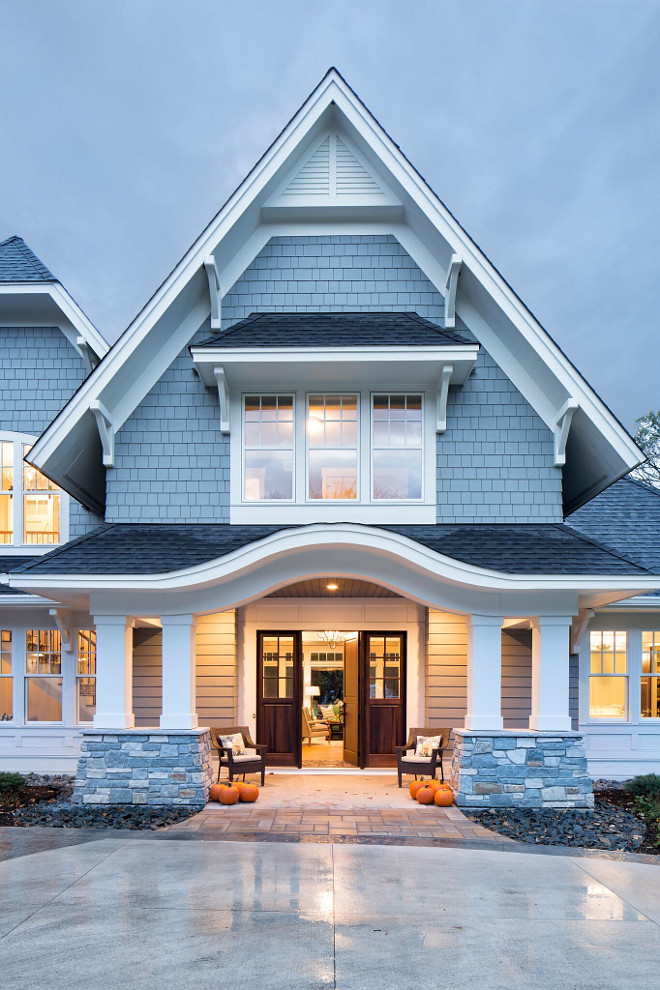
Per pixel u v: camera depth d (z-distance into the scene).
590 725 12.23
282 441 11.28
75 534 12.45
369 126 11.03
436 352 10.29
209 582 9.78
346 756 13.50
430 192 10.82
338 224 11.70
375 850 7.83
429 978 4.76
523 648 12.23
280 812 9.59
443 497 11.14
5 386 12.70
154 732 10.00
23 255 13.02
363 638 12.82
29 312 12.71
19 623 12.56
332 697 19.36
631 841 8.43
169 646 10.25
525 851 7.92
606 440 10.34
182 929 5.50
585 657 12.40
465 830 8.77
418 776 11.80
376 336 10.51
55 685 12.76
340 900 6.20
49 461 10.30
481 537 10.63
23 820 9.15
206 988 4.58
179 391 11.34
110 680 10.19
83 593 10.40
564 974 4.86
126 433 11.27
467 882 6.77
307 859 7.43
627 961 5.07
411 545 9.73
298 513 11.07
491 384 11.34
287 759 12.63
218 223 10.81
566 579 9.62
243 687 12.66
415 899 6.26
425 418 11.26
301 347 10.27
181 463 11.22
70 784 11.48
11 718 12.68
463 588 10.29
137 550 10.26
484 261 10.67
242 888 6.46
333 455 11.27
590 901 6.29
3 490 12.71
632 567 9.82
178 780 9.93
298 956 5.05
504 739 10.01
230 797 9.89
